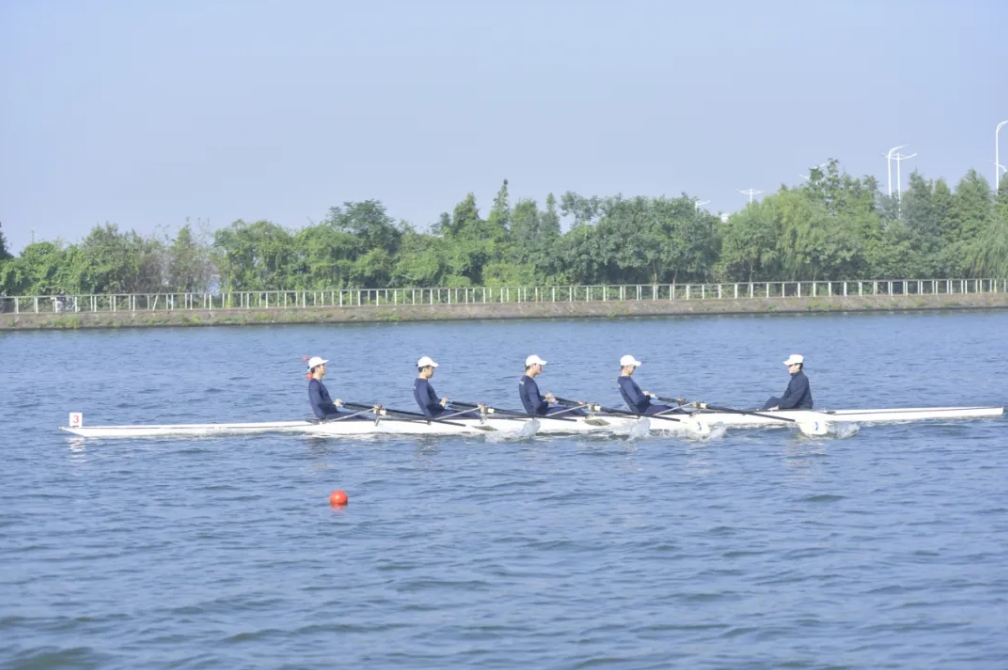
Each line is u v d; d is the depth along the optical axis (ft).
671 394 320.70
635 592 134.82
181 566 147.13
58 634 124.77
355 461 213.25
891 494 178.81
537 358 240.94
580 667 115.03
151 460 216.74
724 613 127.95
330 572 143.64
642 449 221.66
